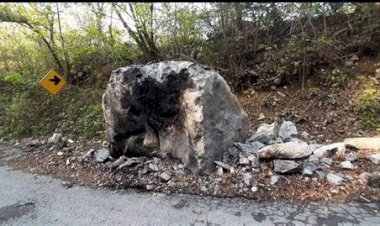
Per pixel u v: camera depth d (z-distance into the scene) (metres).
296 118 5.36
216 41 6.86
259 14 6.72
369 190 3.06
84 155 4.56
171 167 3.80
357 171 3.38
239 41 6.73
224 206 3.03
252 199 3.10
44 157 4.85
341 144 3.92
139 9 6.21
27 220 3.06
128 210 3.09
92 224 2.90
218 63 6.65
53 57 7.99
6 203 3.43
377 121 4.77
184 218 2.89
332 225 2.63
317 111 5.39
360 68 5.70
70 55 7.82
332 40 5.98
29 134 6.27
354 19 6.32
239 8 6.54
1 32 7.68
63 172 4.20
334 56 5.89
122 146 4.32
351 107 5.16
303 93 5.81
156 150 4.08
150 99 3.91
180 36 6.85
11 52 8.62
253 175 3.41
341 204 2.91
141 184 3.55
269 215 2.84
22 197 3.55
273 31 6.78
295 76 6.06
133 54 7.46
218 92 3.80
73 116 6.52
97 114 6.26
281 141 4.25
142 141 4.16
